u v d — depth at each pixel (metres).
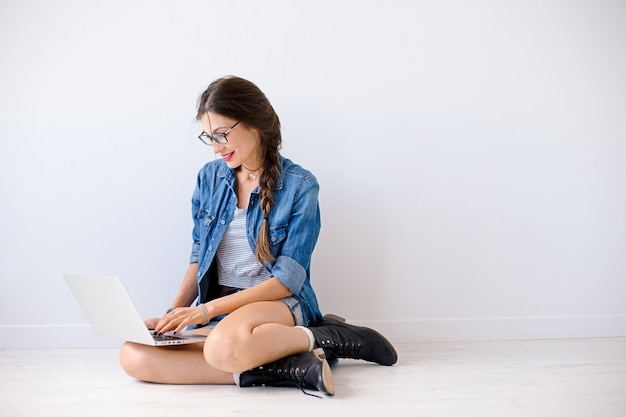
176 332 1.89
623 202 2.63
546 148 2.59
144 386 1.86
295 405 1.67
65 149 2.38
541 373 2.03
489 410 1.63
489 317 2.58
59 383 1.89
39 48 2.36
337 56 2.48
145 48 2.40
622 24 2.61
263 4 2.44
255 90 2.01
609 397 1.75
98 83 2.39
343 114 2.49
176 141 2.42
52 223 2.39
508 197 2.58
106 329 1.90
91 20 2.38
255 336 1.77
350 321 2.52
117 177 2.41
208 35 2.42
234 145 1.96
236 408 1.64
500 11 2.56
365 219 2.52
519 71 2.57
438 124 2.53
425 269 2.55
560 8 2.58
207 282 2.10
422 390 1.82
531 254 2.60
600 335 2.63
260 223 2.04
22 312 2.39
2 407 1.64
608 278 2.64
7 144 2.36
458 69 2.54
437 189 2.54
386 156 2.51
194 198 2.23
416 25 2.52
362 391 1.81
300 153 2.48
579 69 2.60
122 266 2.42
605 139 2.62
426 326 2.55
